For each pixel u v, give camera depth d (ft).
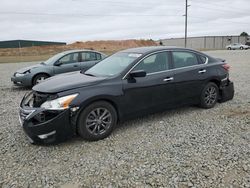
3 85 35.37
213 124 16.85
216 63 20.86
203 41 243.40
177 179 10.64
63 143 14.43
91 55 34.47
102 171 11.44
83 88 14.32
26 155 13.09
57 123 13.44
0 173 11.48
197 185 10.21
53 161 12.44
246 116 18.24
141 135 15.33
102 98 14.66
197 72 19.12
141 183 10.46
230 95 22.04
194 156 12.51
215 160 12.07
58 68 32.24
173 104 18.12
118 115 15.66
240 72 42.27
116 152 13.19
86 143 14.40
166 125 16.88
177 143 14.03
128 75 15.89
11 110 21.50
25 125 13.71
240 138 14.51
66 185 10.53
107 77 15.51
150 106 16.87
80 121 14.12
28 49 202.59
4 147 14.02
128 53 18.02
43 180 10.90
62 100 13.56
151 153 12.95
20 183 10.71
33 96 14.71
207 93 20.12
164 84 17.24
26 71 31.48
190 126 16.60
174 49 18.52
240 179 10.54
